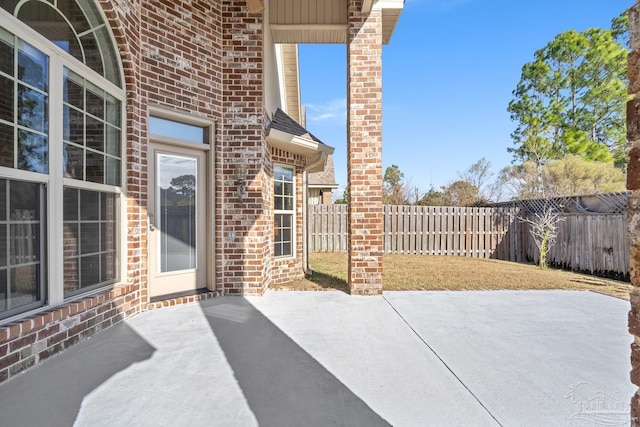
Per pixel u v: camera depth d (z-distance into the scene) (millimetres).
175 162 5160
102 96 4031
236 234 5629
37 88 3152
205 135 5516
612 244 7754
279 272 6867
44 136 3227
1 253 2832
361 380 2840
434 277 7500
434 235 11727
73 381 2779
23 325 2863
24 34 2988
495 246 11336
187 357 3252
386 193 20719
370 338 3768
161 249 5023
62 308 3283
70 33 3564
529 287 6484
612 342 3668
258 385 2748
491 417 2344
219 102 5559
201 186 5488
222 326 4117
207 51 5379
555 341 3693
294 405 2473
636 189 1042
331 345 3566
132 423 2252
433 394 2631
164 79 4824
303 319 4410
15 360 2822
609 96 20750
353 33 5758
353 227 5742
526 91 24234
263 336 3807
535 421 2303
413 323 4277
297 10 6477
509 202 12180
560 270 8906
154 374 2914
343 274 7797
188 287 5348
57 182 3348
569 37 21906
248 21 5660
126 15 4227
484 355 3332
